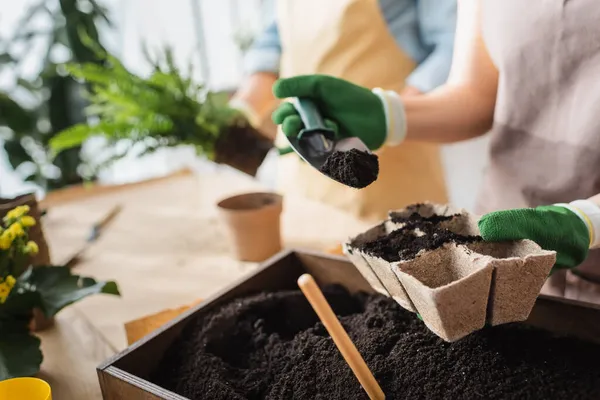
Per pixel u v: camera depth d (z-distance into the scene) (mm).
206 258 1032
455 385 571
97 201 1311
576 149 721
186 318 687
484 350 596
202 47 1961
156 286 950
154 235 1133
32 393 614
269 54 1264
